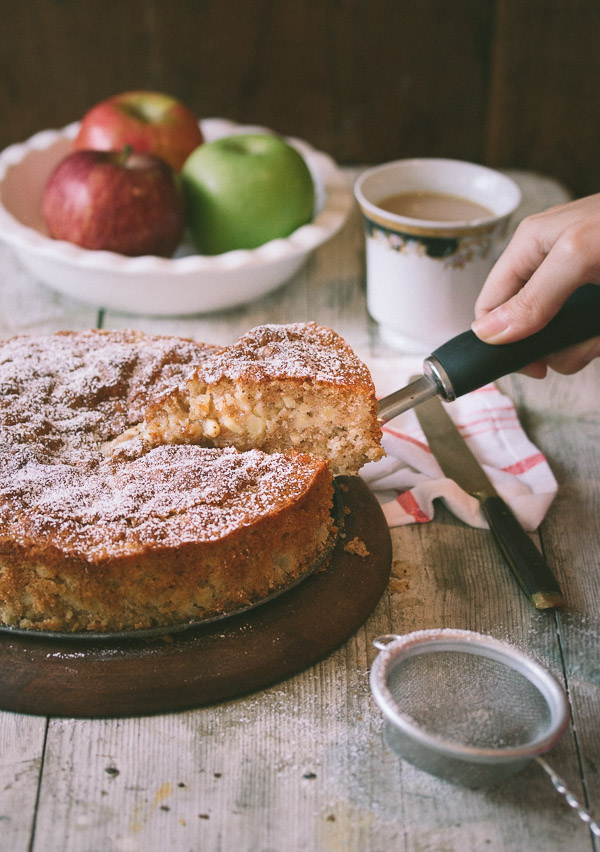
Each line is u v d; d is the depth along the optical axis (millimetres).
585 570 590
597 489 636
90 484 560
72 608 536
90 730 520
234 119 1043
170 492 551
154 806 499
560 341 585
